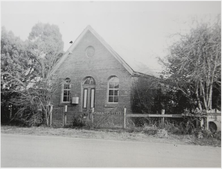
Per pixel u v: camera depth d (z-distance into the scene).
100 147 12.24
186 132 12.99
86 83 16.34
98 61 15.95
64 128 16.03
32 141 13.66
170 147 11.88
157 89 14.23
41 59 17.52
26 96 17.47
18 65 17.98
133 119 14.41
